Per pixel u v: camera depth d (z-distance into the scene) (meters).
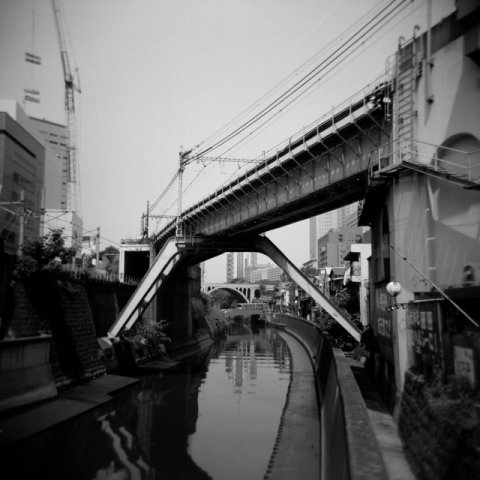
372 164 20.89
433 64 16.56
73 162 109.31
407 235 16.94
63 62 103.44
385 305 19.92
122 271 53.28
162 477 14.17
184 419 21.23
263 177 30.59
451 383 9.91
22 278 23.19
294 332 64.12
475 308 10.38
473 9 14.37
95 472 14.50
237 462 15.46
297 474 13.88
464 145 15.62
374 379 22.58
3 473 14.12
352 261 44.12
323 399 20.94
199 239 37.72
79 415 21.30
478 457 7.26
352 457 6.85
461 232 15.44
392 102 18.75
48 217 50.75
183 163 41.09
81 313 29.34
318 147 24.95
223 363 42.19
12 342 19.64
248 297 150.00
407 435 12.14
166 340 45.50
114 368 32.47
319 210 30.83
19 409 19.64
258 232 37.06
